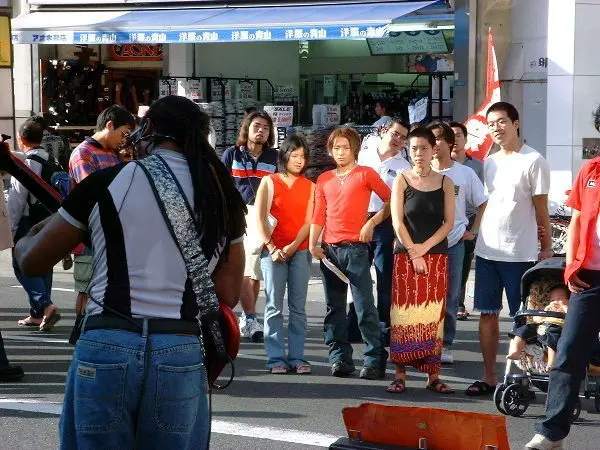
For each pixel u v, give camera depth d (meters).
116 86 23.31
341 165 9.42
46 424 7.72
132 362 4.12
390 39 22.06
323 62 24.03
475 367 10.02
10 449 7.09
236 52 23.38
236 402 8.48
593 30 16.23
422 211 8.70
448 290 9.95
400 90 24.11
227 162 10.66
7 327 11.69
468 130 13.60
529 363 8.23
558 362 6.73
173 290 4.25
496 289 8.80
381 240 9.97
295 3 18.69
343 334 9.53
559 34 16.30
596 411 8.33
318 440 7.39
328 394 8.80
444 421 5.57
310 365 9.91
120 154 9.19
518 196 8.66
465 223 9.84
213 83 22.14
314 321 12.53
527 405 8.16
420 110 18.45
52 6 21.30
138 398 4.16
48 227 4.30
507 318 12.45
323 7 18.34
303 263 9.63
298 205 9.50
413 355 8.77
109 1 20.66
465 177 9.76
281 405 8.40
